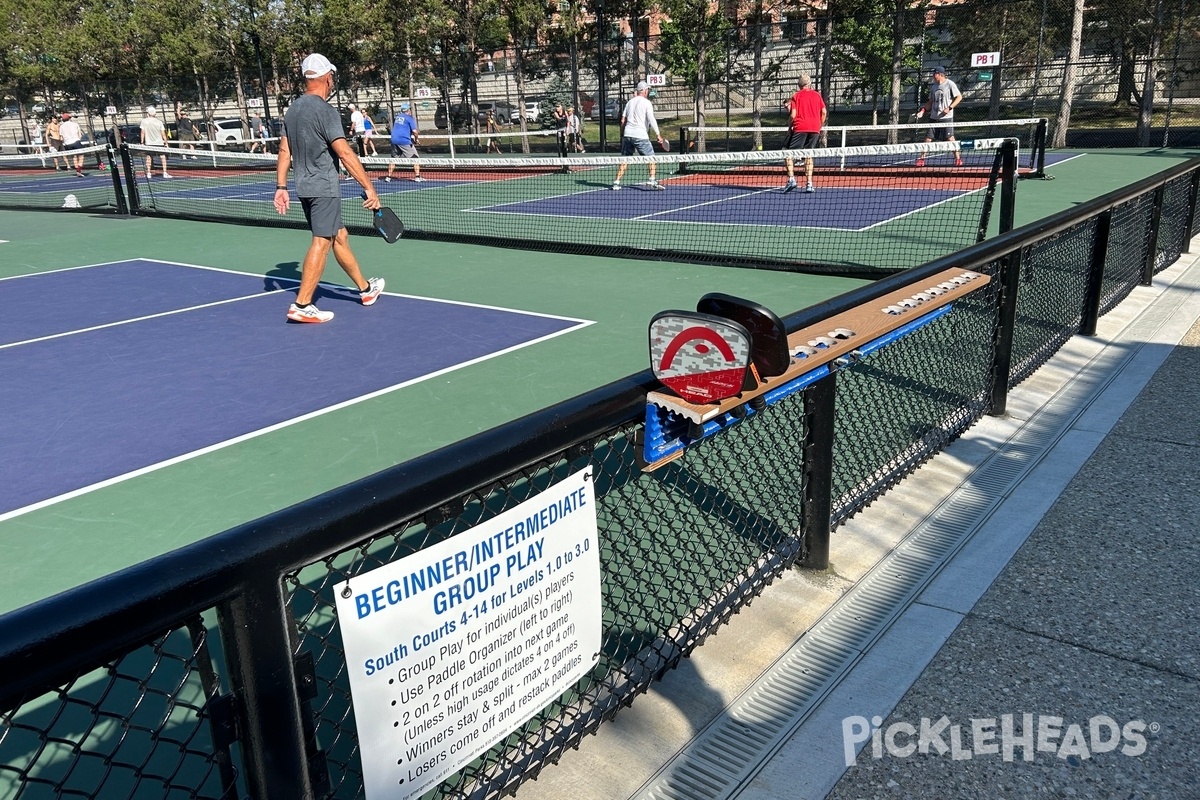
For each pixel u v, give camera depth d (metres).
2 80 35.91
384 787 1.67
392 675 1.64
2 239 13.85
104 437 5.14
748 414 2.44
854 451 3.71
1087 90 24.44
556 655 2.07
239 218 14.51
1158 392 4.99
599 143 29.73
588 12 28.55
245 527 1.39
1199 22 21.02
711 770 2.35
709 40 24.58
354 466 4.61
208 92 32.28
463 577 1.75
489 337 6.98
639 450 2.24
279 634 1.45
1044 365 5.54
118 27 32.00
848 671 2.74
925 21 24.16
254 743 1.47
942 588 3.17
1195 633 2.85
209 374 6.29
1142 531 3.49
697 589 2.93
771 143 25.95
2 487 4.49
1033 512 3.69
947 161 19.59
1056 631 2.89
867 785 2.29
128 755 2.43
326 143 7.29
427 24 28.28
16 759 2.39
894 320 3.08
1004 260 4.44
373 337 7.12
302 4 29.70
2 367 6.66
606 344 6.65
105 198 19.91
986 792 2.24
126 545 3.86
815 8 24.92
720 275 9.03
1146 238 7.45
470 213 14.75
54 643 1.13
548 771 2.36
